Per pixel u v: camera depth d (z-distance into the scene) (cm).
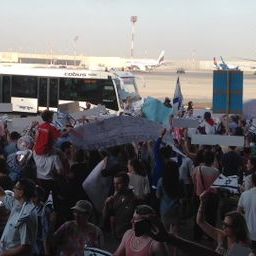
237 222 530
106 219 870
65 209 936
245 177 983
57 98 3062
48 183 1062
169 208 930
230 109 1528
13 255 636
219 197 974
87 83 3031
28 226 638
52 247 649
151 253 543
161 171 1054
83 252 616
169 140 1087
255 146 1362
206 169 916
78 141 1012
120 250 565
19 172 1038
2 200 749
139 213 473
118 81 3023
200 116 2166
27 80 3088
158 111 1537
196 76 13788
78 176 960
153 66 14675
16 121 1614
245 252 522
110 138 1014
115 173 959
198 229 1093
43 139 1073
